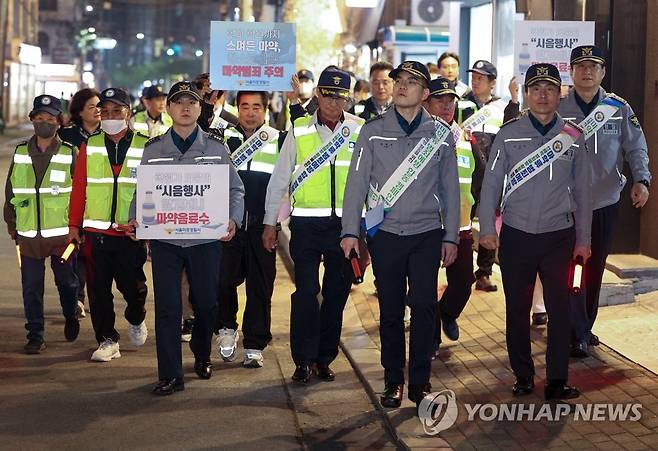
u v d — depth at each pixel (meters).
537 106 6.83
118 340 8.65
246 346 8.29
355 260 6.86
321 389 7.72
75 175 8.23
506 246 7.02
